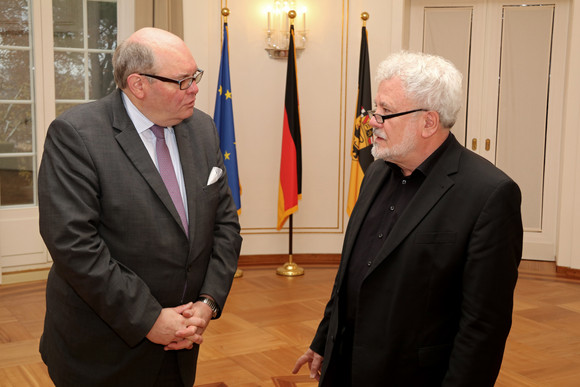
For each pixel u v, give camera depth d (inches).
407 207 65.8
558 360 142.3
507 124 243.3
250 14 228.5
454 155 66.4
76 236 67.1
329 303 77.9
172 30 212.8
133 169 72.1
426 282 64.2
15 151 212.4
